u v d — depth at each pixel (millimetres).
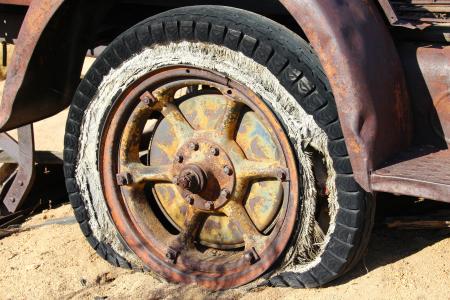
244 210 2154
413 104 2045
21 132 2900
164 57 2139
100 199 2328
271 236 2090
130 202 2301
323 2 1899
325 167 1995
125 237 2303
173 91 2203
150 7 2645
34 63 2316
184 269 2215
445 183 1765
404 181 1818
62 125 4641
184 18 2078
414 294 2029
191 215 2223
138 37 2162
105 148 2295
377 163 1888
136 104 2244
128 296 2213
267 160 2098
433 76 2014
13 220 2936
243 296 2129
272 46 1977
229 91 2078
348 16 1914
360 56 1888
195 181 2145
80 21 2336
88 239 2391
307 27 1904
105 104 2262
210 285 2174
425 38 2074
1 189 2975
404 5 2133
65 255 2512
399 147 1985
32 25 2256
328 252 2020
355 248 1993
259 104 2031
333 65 1879
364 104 1873
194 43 2084
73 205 2383
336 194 1977
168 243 2246
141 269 2320
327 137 1956
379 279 2098
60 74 2420
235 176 2127
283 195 2080
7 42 2781
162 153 2293
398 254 2205
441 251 2191
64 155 2365
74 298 2258
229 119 2121
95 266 2412
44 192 3109
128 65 2201
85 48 2432
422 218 2305
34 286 2344
